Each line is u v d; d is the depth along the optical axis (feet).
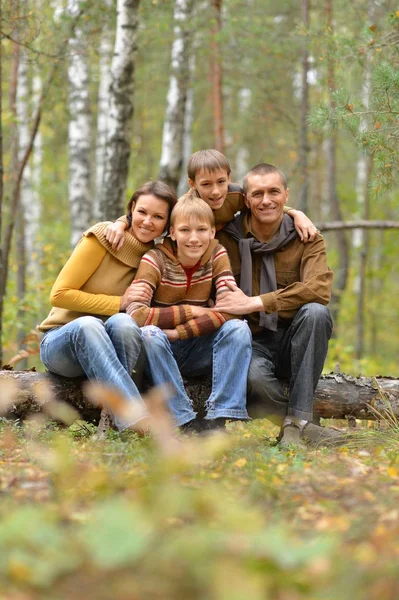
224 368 15.08
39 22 27.14
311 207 67.15
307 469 11.35
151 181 15.94
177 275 15.55
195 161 16.12
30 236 53.21
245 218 16.61
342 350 42.11
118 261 15.79
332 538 7.22
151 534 6.78
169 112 35.32
